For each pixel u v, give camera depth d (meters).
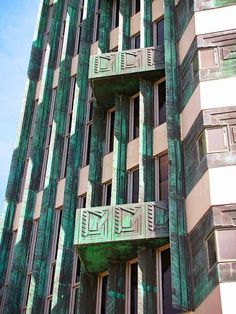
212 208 14.88
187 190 16.72
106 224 17.83
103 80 21.67
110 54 22.12
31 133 26.94
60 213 22.06
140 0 24.17
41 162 24.67
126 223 17.58
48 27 30.67
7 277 22.58
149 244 17.31
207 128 16.38
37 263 20.64
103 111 22.86
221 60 17.75
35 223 23.02
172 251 15.57
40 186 23.98
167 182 18.73
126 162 20.25
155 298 16.48
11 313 20.72
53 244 21.42
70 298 19.16
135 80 21.53
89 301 18.30
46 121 25.88
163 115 20.48
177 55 20.06
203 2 19.39
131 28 24.31
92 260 18.39
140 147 19.41
